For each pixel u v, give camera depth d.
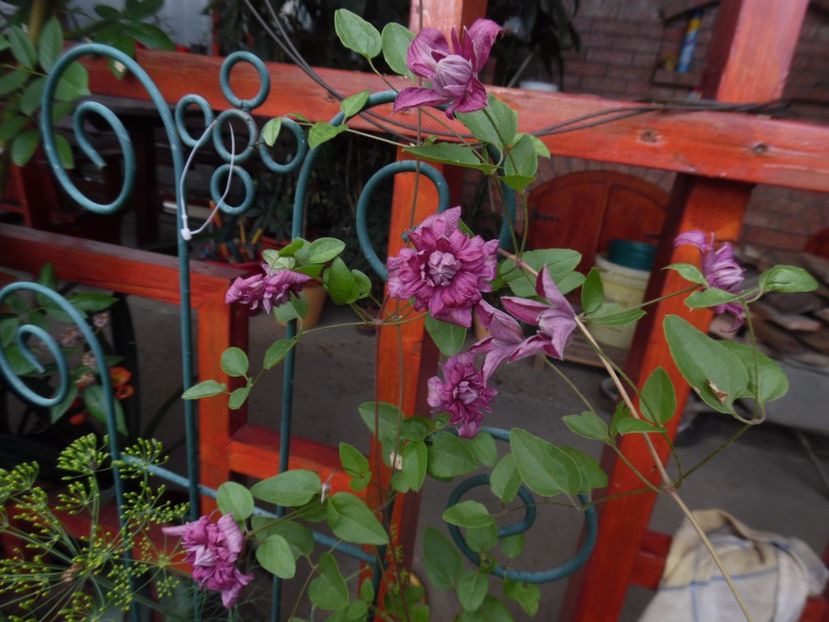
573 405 2.40
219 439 1.02
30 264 0.99
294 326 0.74
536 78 2.72
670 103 0.66
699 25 2.81
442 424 0.70
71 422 1.14
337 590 0.68
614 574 0.95
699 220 0.72
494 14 2.11
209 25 3.05
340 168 2.55
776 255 2.62
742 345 0.51
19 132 0.83
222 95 0.82
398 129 0.74
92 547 0.80
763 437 2.37
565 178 3.20
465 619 0.72
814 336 2.14
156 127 2.61
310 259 0.59
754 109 0.65
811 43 2.74
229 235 2.54
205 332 0.94
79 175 2.40
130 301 2.91
